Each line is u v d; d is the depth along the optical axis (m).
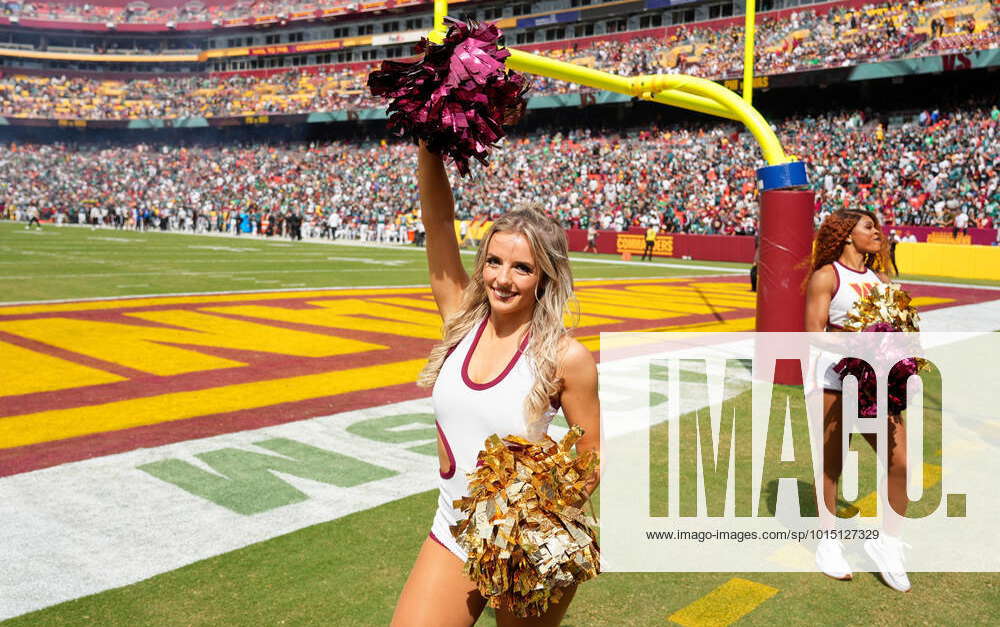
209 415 6.45
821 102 42.25
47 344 9.79
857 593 3.52
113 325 11.47
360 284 18.84
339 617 3.18
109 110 72.19
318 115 59.12
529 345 2.12
